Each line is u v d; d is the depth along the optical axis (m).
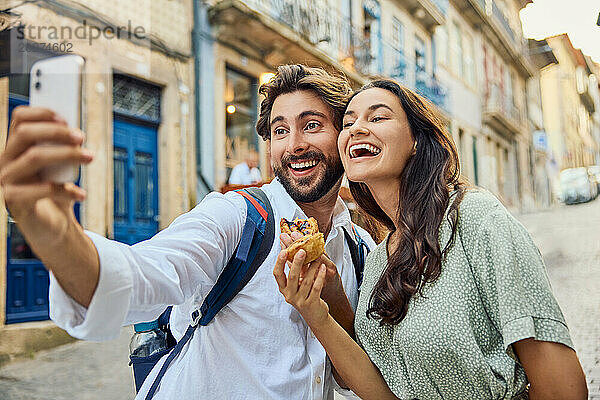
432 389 1.32
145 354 1.59
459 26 19.41
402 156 1.46
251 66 9.80
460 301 1.27
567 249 11.88
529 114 28.20
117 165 7.66
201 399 1.36
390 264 1.39
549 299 1.21
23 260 6.23
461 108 18.86
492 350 1.26
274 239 1.47
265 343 1.41
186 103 8.60
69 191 0.79
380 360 1.44
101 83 7.17
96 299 0.94
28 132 0.69
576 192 25.53
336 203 1.77
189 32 8.68
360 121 1.48
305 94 1.67
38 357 5.25
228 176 9.24
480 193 1.38
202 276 1.29
